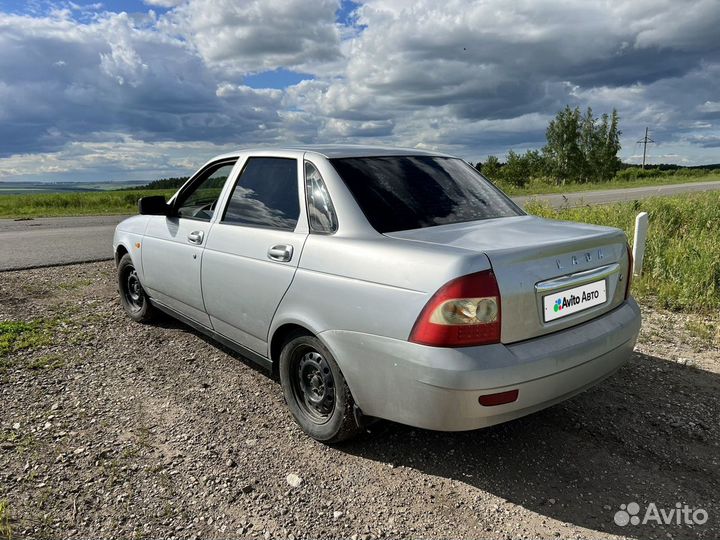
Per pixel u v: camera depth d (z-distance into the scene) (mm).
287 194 3377
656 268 6457
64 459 2939
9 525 2391
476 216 3221
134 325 5352
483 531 2379
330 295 2822
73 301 6281
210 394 3781
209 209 4137
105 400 3691
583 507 2529
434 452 3020
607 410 3463
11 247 10570
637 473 2787
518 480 2748
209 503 2578
